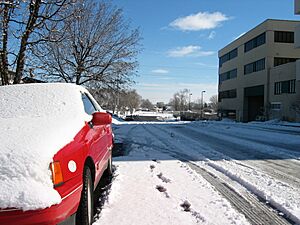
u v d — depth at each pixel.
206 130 23.42
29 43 8.59
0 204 2.89
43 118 4.51
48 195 3.03
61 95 5.20
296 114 39.06
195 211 5.03
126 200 5.54
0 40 8.41
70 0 9.03
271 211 5.17
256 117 51.38
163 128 25.69
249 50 54.28
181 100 137.50
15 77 8.55
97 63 18.95
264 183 6.87
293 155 11.04
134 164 8.97
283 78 42.66
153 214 4.88
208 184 6.70
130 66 20.17
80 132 4.29
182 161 9.66
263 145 13.89
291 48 47.16
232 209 5.16
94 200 5.64
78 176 3.62
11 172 3.08
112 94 21.39
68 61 17.66
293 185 6.77
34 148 3.30
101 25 18.58
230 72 64.44
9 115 4.76
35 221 2.93
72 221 3.49
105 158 6.27
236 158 10.34
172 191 6.14
